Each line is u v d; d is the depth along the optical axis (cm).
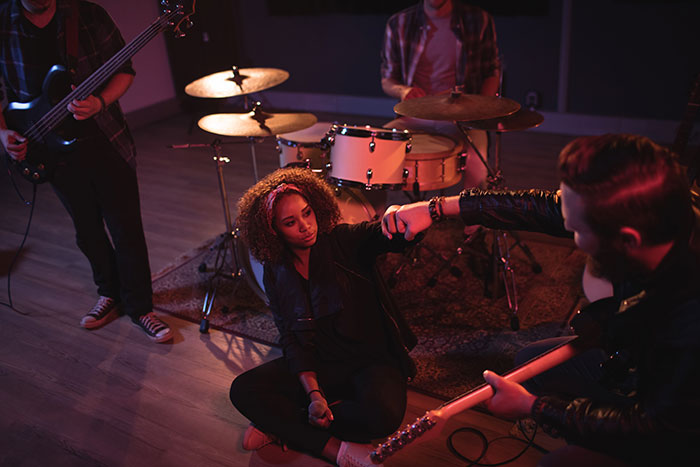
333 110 618
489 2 508
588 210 100
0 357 261
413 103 264
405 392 185
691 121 230
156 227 376
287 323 180
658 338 109
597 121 501
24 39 225
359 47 580
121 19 571
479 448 196
